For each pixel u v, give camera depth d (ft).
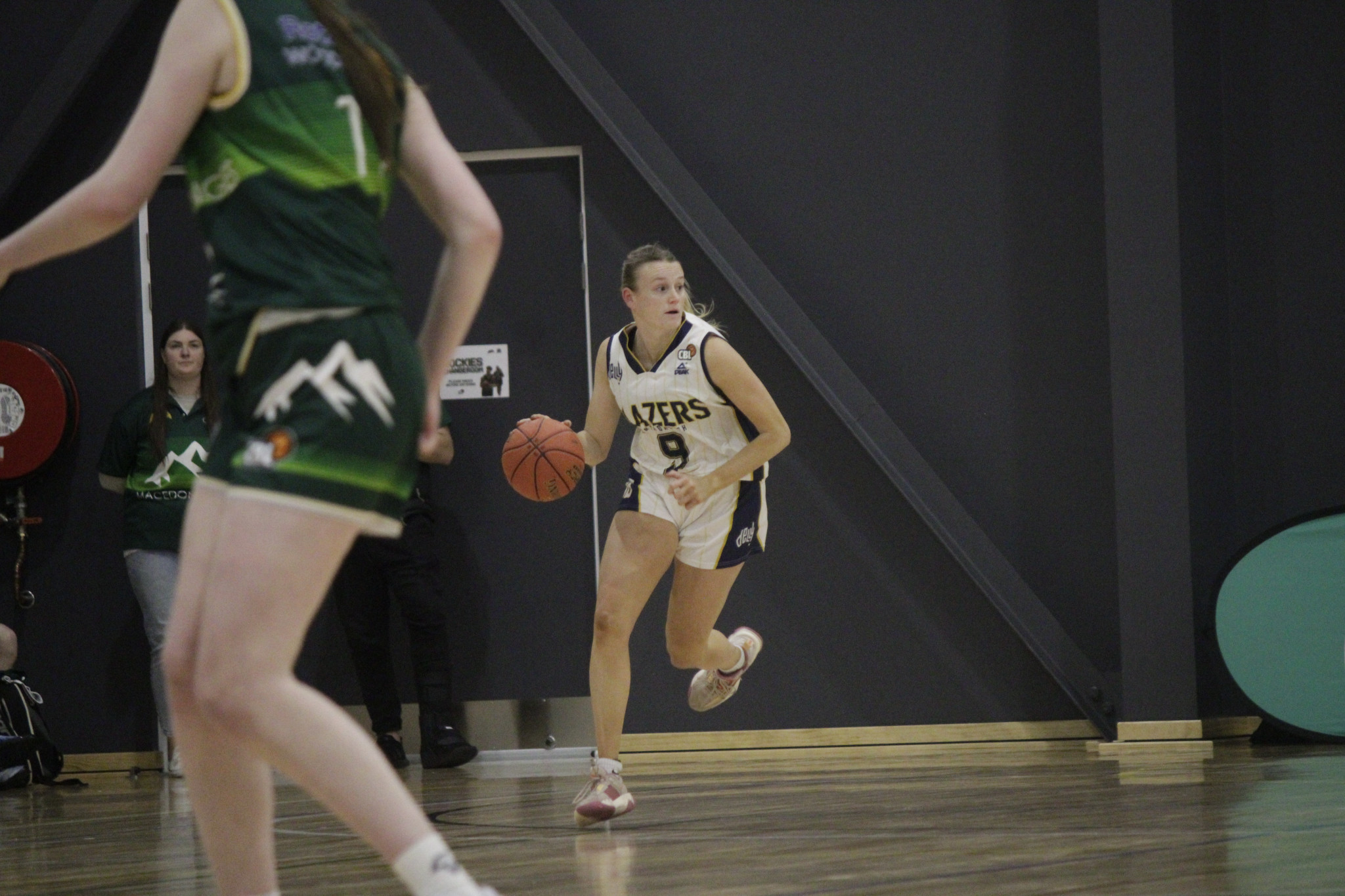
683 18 44.88
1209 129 42.86
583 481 45.75
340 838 26.66
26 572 46.37
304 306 11.49
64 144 46.44
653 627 44.19
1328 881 17.34
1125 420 40.01
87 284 46.55
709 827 26.00
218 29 11.89
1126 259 40.09
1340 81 43.21
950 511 42.68
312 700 11.39
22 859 25.48
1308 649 39.50
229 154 11.87
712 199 44.75
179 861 24.48
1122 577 39.88
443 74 45.27
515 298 46.01
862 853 21.50
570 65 43.88
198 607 11.89
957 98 44.06
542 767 41.88
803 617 43.86
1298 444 43.24
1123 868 18.92
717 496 28.76
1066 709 42.70
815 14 44.52
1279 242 43.50
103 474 43.39
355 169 12.04
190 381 43.60
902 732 43.24
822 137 44.50
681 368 27.96
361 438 11.46
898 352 44.16
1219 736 41.47
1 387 45.55
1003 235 43.86
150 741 45.78
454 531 45.96
